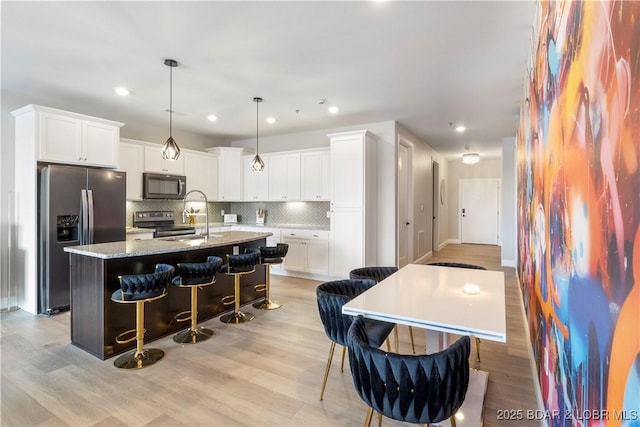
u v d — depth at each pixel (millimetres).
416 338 3203
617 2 779
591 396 965
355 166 5035
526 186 3166
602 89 885
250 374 2502
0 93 3945
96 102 4422
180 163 5836
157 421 1970
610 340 823
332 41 2818
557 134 1481
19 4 2293
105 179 4191
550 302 1654
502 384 2385
